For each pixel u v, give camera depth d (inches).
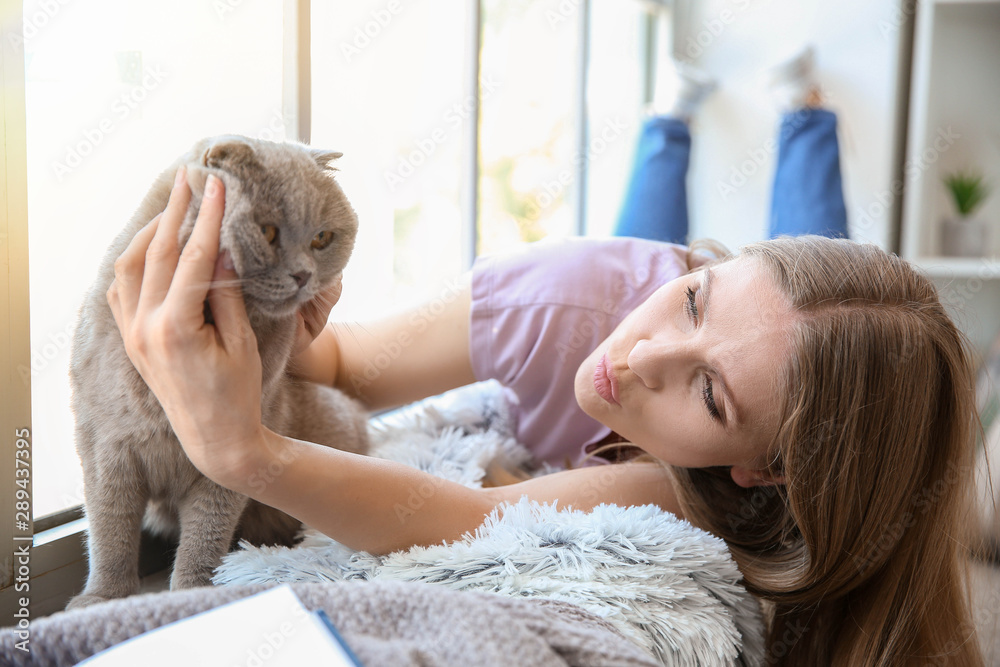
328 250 31.1
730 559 33.7
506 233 76.1
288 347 31.4
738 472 36.8
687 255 49.1
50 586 33.1
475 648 20.9
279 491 28.1
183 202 26.3
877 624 34.6
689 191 99.5
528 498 35.8
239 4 39.4
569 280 44.9
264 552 31.9
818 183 81.7
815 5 92.0
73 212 33.7
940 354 34.9
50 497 34.9
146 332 25.6
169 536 37.4
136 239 26.6
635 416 35.2
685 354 32.7
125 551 30.5
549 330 44.3
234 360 26.3
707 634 29.1
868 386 32.4
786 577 35.1
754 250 36.3
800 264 34.2
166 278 26.0
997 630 44.1
